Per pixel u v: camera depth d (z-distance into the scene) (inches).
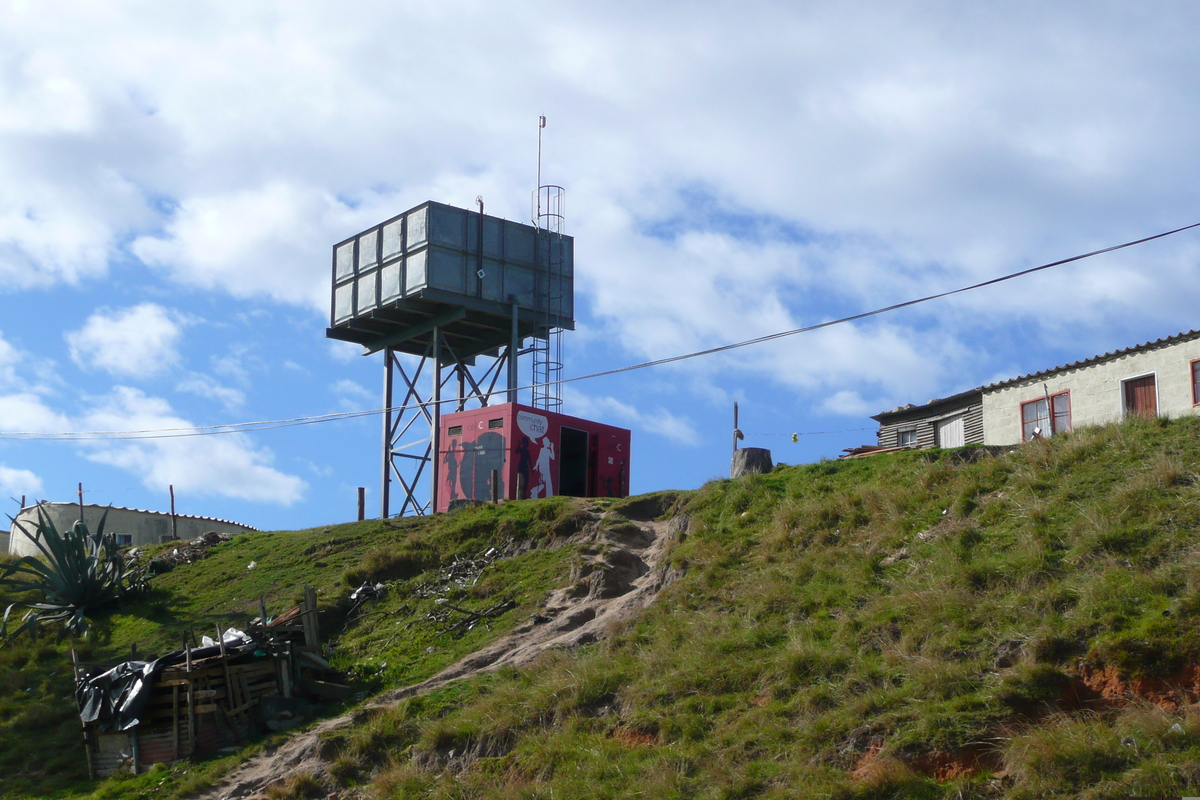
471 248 1562.5
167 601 1117.7
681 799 509.0
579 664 676.1
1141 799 415.2
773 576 727.1
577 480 1395.2
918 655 558.3
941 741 484.4
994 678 517.7
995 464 764.0
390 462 1588.3
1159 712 457.7
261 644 805.9
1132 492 634.8
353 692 799.1
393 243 1582.2
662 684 616.4
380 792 606.2
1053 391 1204.5
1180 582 536.4
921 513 739.4
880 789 469.1
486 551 1016.2
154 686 772.0
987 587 606.9
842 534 755.4
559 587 889.5
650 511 1017.5
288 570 1133.1
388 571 1026.7
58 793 735.7
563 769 569.0
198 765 730.8
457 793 582.6
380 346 1683.1
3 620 1053.2
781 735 534.9
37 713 851.4
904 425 1477.6
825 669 579.2
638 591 826.8
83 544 1123.3
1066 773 441.7
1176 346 1086.4
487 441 1330.0
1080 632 523.8
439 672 784.3
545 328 1620.3
